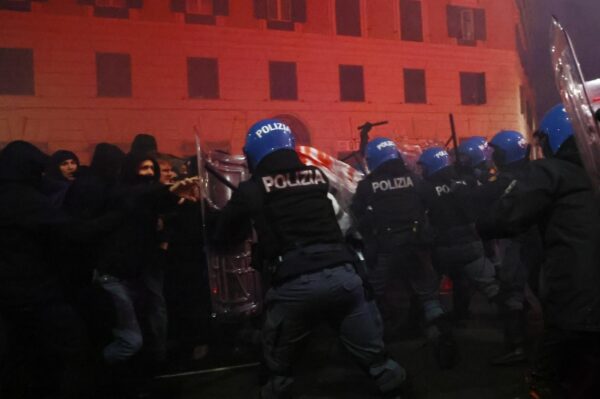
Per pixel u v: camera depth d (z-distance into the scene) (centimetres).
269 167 282
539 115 1010
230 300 359
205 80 1823
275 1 1905
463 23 2141
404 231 396
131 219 338
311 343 457
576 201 231
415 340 461
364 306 274
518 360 384
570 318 224
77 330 293
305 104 1923
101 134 1697
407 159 637
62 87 1659
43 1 1633
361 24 2003
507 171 392
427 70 2092
